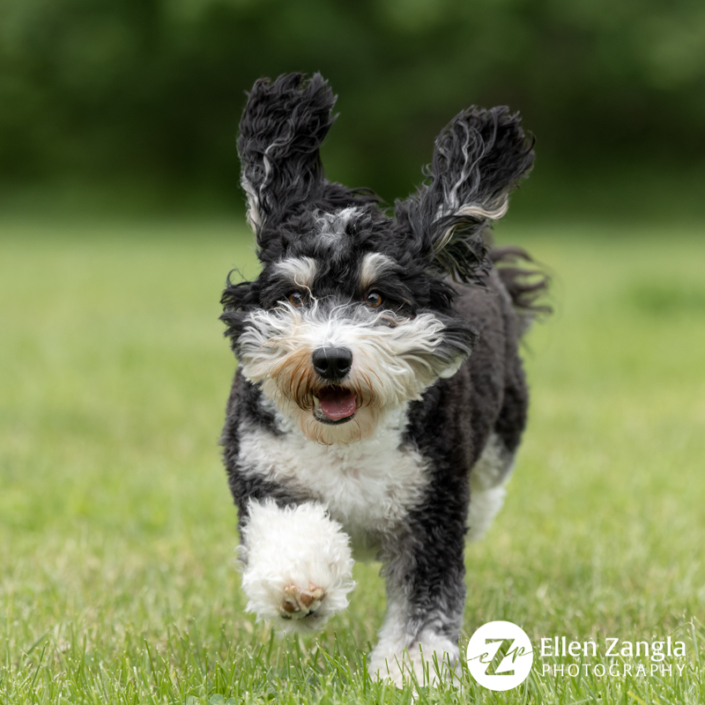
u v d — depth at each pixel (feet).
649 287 86.43
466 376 22.24
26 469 38.19
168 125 211.00
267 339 19.71
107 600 25.71
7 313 79.20
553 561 28.73
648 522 31.91
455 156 21.27
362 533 20.89
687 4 204.74
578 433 45.32
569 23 200.03
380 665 19.83
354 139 200.95
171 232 165.68
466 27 197.88
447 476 20.34
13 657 21.77
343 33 195.11
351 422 19.33
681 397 53.31
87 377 55.93
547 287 30.32
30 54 209.67
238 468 20.70
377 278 20.15
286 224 21.16
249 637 23.56
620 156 215.31
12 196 201.26
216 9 190.29
